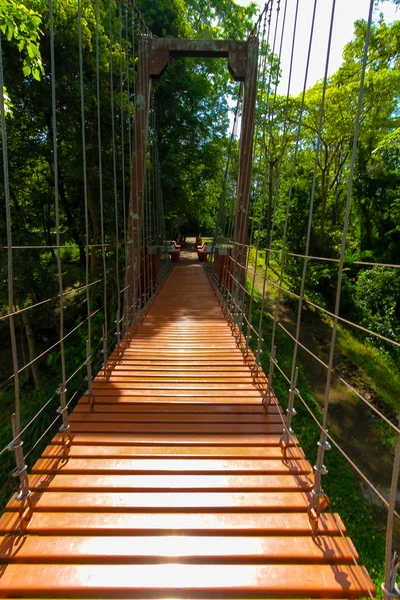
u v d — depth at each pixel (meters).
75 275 9.05
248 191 3.61
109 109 5.38
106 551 1.08
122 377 2.40
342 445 4.82
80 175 5.77
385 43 8.06
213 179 11.91
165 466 1.47
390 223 10.83
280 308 9.19
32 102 5.38
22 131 6.04
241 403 2.05
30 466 4.29
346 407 5.72
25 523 1.16
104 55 4.91
